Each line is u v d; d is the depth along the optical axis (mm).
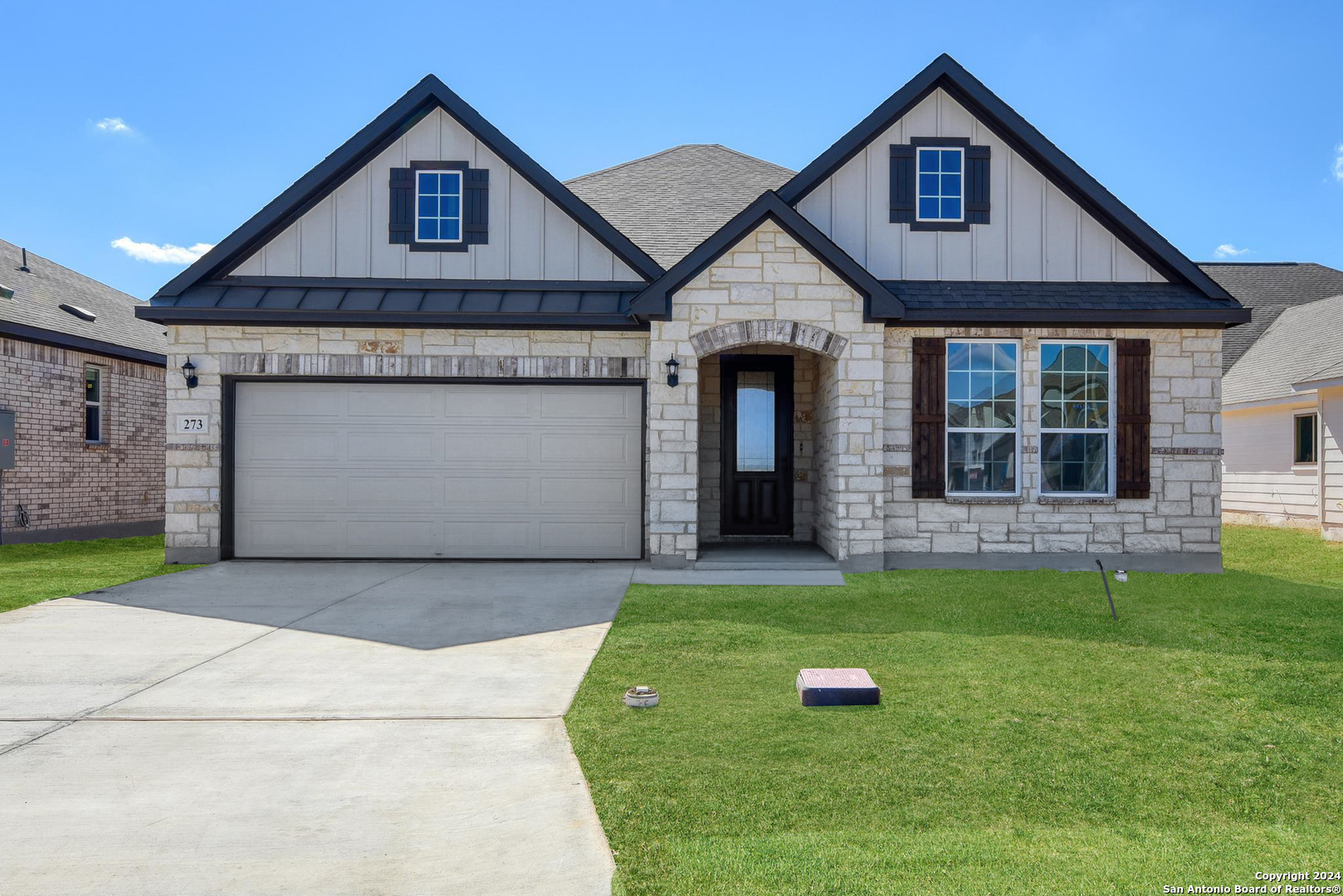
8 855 3434
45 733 4863
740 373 13391
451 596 9078
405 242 11898
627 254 11836
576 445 11797
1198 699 5438
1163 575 10602
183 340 11523
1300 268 24125
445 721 5066
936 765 4375
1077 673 6020
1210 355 11094
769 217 10633
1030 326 11117
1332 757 4551
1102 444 11273
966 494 11203
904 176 11500
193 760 4453
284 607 8477
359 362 11594
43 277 17688
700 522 13312
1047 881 3244
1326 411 15766
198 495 11523
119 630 7500
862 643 6895
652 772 4262
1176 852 3512
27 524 14930
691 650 6691
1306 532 16656
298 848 3500
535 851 3473
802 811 3842
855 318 10711
